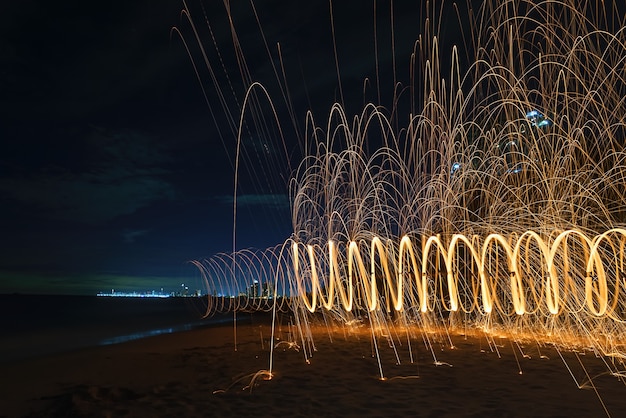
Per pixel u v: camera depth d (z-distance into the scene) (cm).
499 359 825
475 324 1281
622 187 852
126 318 2980
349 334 1247
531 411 516
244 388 664
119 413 565
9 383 781
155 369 859
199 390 667
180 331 1661
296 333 1314
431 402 560
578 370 722
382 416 512
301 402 579
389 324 1372
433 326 1314
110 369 880
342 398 590
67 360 1018
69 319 2978
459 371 731
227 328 1664
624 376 674
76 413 577
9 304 7369
